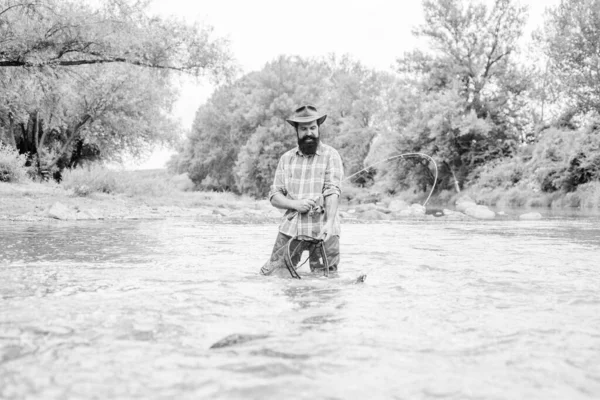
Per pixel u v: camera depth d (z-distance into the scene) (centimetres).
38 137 3116
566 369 166
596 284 349
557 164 3173
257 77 5816
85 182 2097
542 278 377
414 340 201
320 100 5847
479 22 4494
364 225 1250
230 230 947
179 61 2003
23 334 205
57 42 1744
